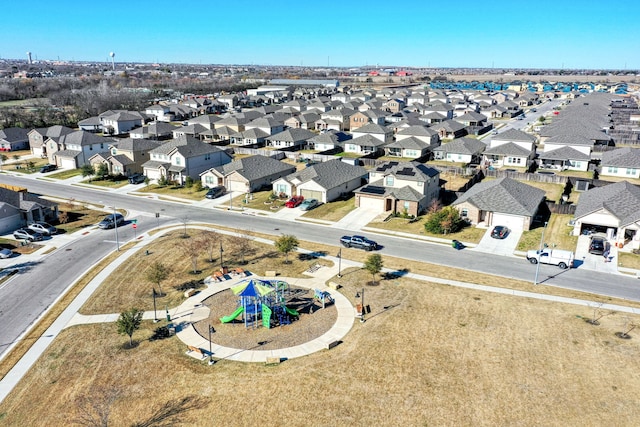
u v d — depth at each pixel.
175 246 55.62
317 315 40.25
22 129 121.00
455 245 54.09
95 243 57.44
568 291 43.47
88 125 139.88
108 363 33.91
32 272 49.31
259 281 41.97
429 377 31.86
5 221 61.22
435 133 109.88
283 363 33.72
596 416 28.28
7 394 30.91
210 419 28.45
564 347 34.84
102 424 27.86
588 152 96.19
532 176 82.06
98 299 43.22
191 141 89.38
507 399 29.75
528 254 50.41
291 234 59.50
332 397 30.12
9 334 37.94
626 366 32.62
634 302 41.31
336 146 109.25
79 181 88.56
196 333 37.78
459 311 40.12
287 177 74.69
